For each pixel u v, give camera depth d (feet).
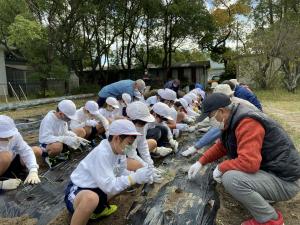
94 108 17.76
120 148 8.88
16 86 66.85
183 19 83.20
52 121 14.73
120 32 78.64
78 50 70.13
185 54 103.09
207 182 12.59
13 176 12.98
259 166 8.91
